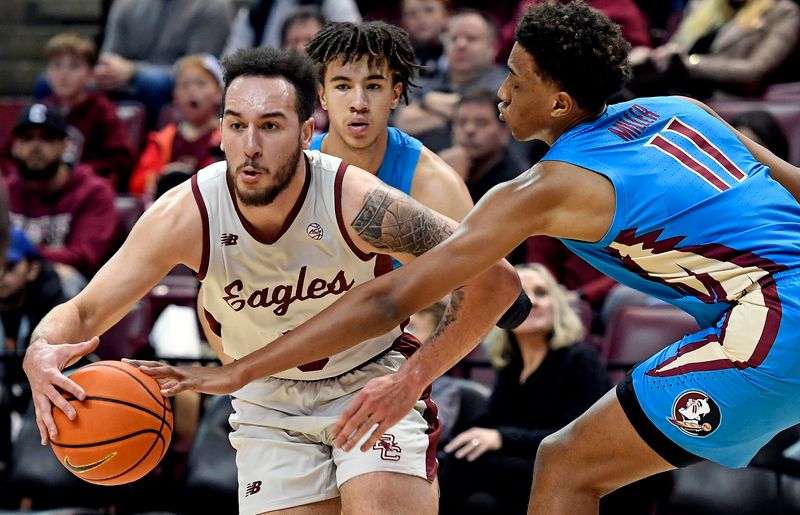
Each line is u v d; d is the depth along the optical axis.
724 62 9.99
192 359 7.32
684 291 4.30
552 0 4.70
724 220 4.20
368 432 4.45
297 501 4.51
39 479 7.12
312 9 10.28
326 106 5.27
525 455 6.55
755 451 4.40
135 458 4.13
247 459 4.64
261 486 4.56
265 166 4.14
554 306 6.78
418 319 6.74
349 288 4.45
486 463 6.57
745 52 10.09
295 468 4.54
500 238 4.12
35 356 4.09
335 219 4.34
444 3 10.91
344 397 4.59
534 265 6.91
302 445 4.57
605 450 4.40
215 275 4.41
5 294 7.89
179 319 8.34
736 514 6.48
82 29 14.01
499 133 8.47
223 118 4.22
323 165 4.40
